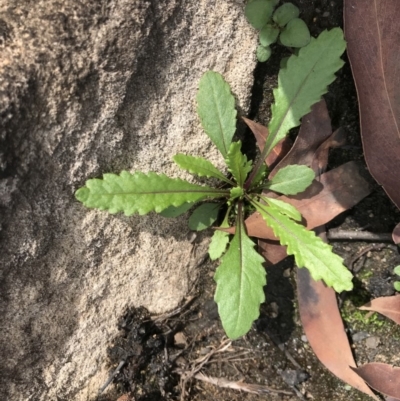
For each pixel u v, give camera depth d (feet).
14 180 0.53
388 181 0.61
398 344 0.67
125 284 0.65
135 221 0.62
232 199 0.64
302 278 0.65
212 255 0.64
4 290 0.56
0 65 0.50
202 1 0.58
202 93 0.60
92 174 0.58
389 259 0.68
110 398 0.66
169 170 0.63
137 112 0.59
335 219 0.68
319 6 0.63
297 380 0.69
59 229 0.58
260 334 0.70
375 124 0.60
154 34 0.57
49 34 0.52
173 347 0.70
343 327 0.65
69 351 0.63
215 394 0.69
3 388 0.59
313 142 0.63
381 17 0.57
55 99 0.53
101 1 0.54
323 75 0.59
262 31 0.60
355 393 0.68
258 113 0.67
